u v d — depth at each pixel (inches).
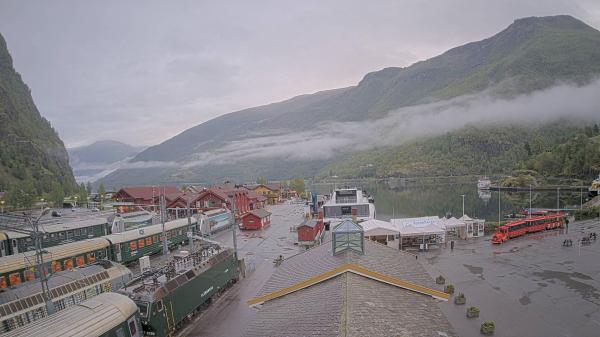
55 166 7844.5
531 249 2049.7
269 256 2135.8
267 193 5885.8
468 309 1221.1
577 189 6220.5
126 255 1868.8
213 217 3036.4
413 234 2159.2
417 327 600.1
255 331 668.1
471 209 4712.1
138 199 4013.3
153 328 972.6
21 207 3804.1
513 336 1076.5
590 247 2022.6
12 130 7495.1
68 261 1536.7
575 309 1240.2
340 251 935.7
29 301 972.6
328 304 656.4
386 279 788.0
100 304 819.4
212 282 1344.7
